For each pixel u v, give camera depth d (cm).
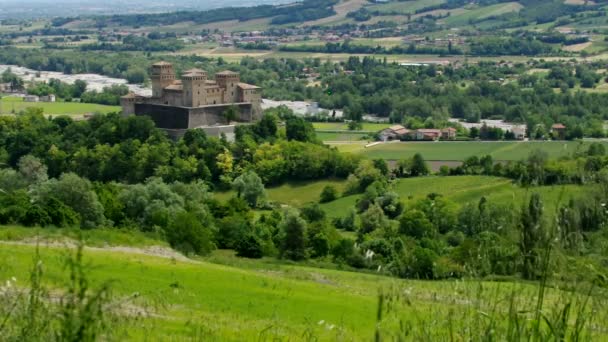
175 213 11775
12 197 9388
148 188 13050
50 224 8906
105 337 1608
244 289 5975
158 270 6328
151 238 9325
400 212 14838
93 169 18625
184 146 19212
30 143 19600
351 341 3250
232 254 10794
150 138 19375
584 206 1895
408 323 1827
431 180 17088
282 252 10725
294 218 10744
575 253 1706
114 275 5691
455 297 1822
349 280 7806
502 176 16400
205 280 6184
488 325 1664
